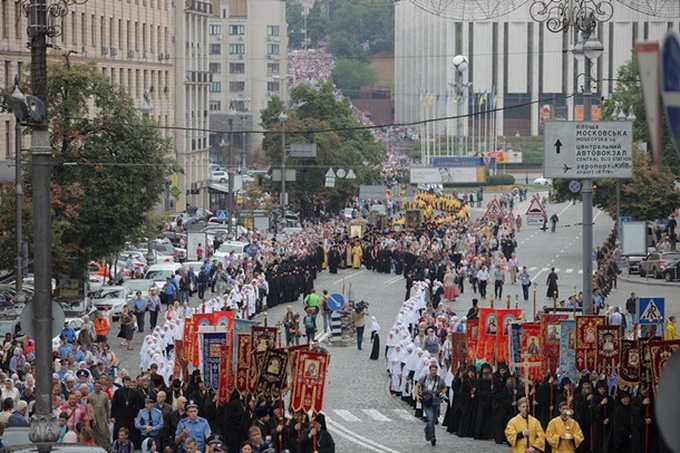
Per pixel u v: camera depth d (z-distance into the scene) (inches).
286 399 3260.3
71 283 5004.9
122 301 5108.3
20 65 6875.0
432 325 3858.3
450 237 7613.2
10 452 1608.0
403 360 3454.7
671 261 6781.5
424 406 2758.4
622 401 2477.9
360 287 6486.2
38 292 1887.3
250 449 1851.6
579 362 2586.1
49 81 4953.3
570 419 2287.2
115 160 5039.4
